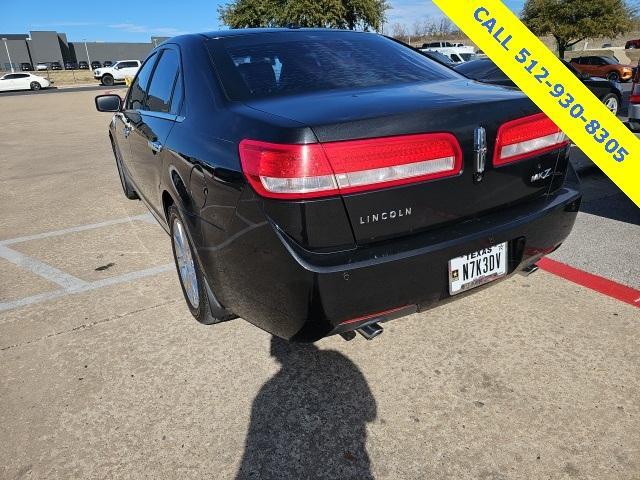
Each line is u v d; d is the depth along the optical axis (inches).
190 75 99.3
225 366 95.0
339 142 66.8
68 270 141.3
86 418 83.1
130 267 141.6
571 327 102.3
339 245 70.0
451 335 101.7
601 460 71.6
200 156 82.3
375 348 98.7
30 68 2716.5
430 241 74.7
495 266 82.3
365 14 950.4
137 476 72.1
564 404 81.8
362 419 81.0
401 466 72.3
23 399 88.0
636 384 85.4
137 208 200.4
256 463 73.6
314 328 70.9
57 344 104.1
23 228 181.2
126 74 1471.5
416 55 112.0
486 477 69.9
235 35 106.1
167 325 109.7
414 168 71.6
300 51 100.6
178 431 79.8
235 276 77.7
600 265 129.0
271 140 67.9
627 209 171.2
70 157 327.9
